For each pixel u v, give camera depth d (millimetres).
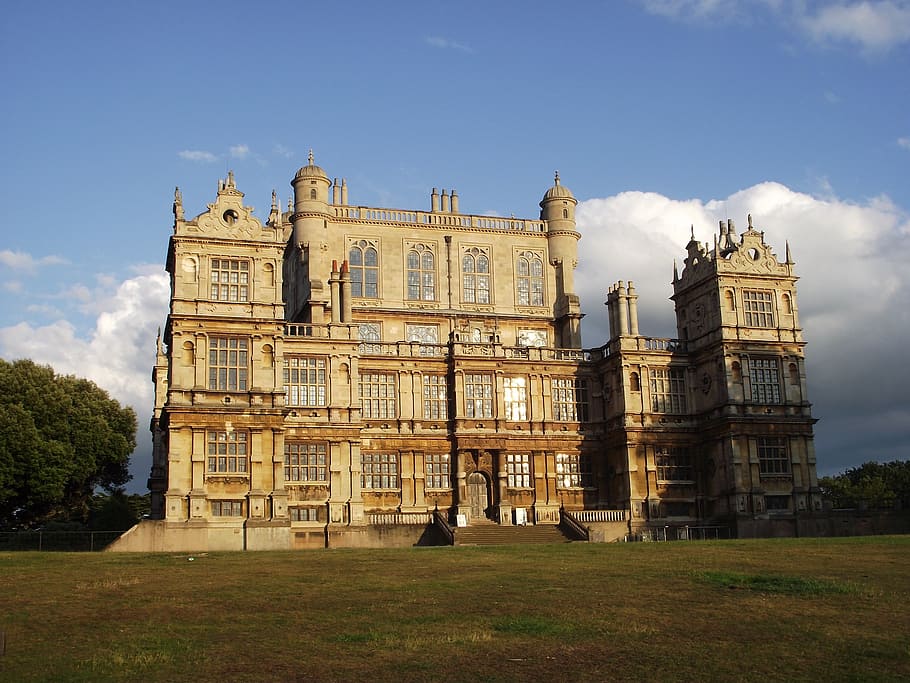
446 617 29703
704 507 83125
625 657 24734
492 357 81688
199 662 24516
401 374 80062
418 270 91500
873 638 26641
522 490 82062
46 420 81438
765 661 24375
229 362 69312
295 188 89938
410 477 78500
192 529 65562
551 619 29219
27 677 23328
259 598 33812
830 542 53500
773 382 83625
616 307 86125
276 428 68938
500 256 93875
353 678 22969
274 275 71188
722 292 83938
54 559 48875
